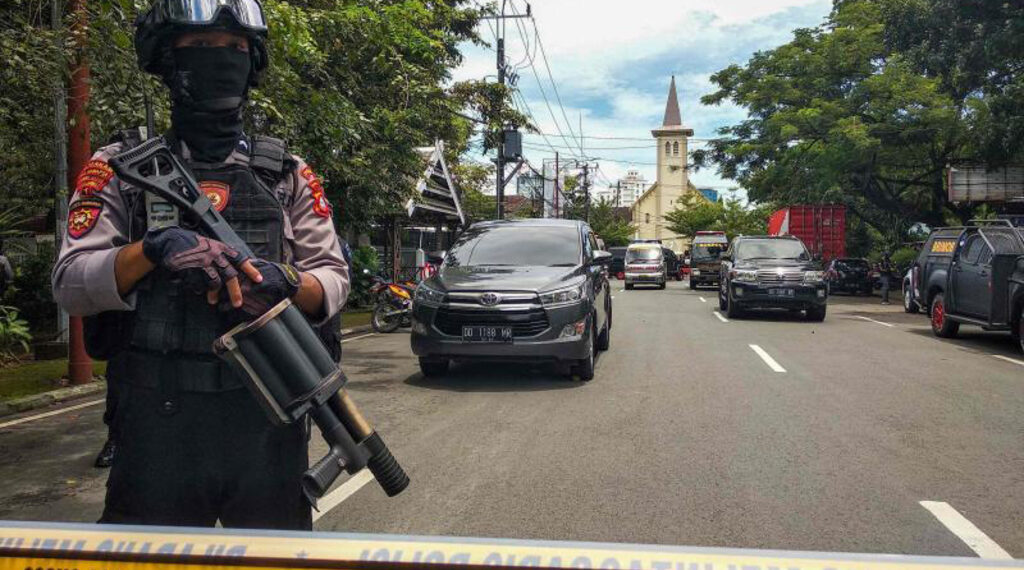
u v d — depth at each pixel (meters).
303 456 1.78
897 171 32.88
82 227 1.65
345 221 15.96
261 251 1.72
